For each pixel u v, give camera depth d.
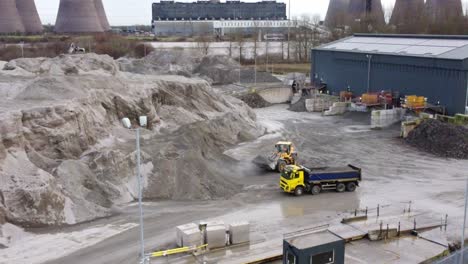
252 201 30.28
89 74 48.41
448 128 43.69
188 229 23.20
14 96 36.84
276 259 22.08
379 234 24.19
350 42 72.69
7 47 99.56
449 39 59.44
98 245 23.19
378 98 57.94
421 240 24.17
